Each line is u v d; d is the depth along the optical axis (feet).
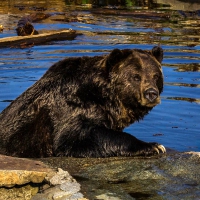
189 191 35.37
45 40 82.79
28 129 42.37
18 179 35.96
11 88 59.26
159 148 42.86
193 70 66.03
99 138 41.63
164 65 68.33
